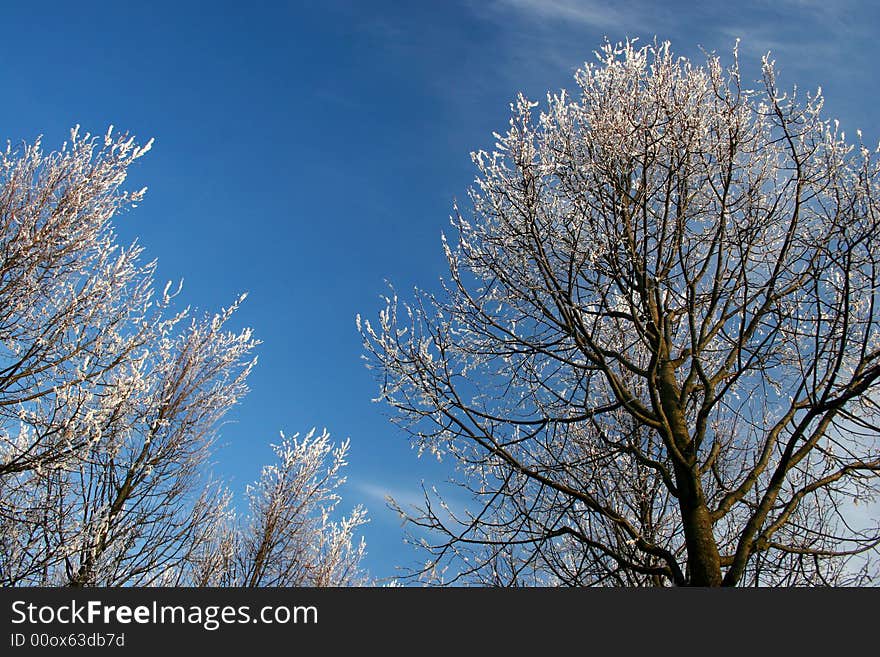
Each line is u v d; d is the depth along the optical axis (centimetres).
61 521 755
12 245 680
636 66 604
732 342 603
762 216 566
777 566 567
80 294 709
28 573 698
